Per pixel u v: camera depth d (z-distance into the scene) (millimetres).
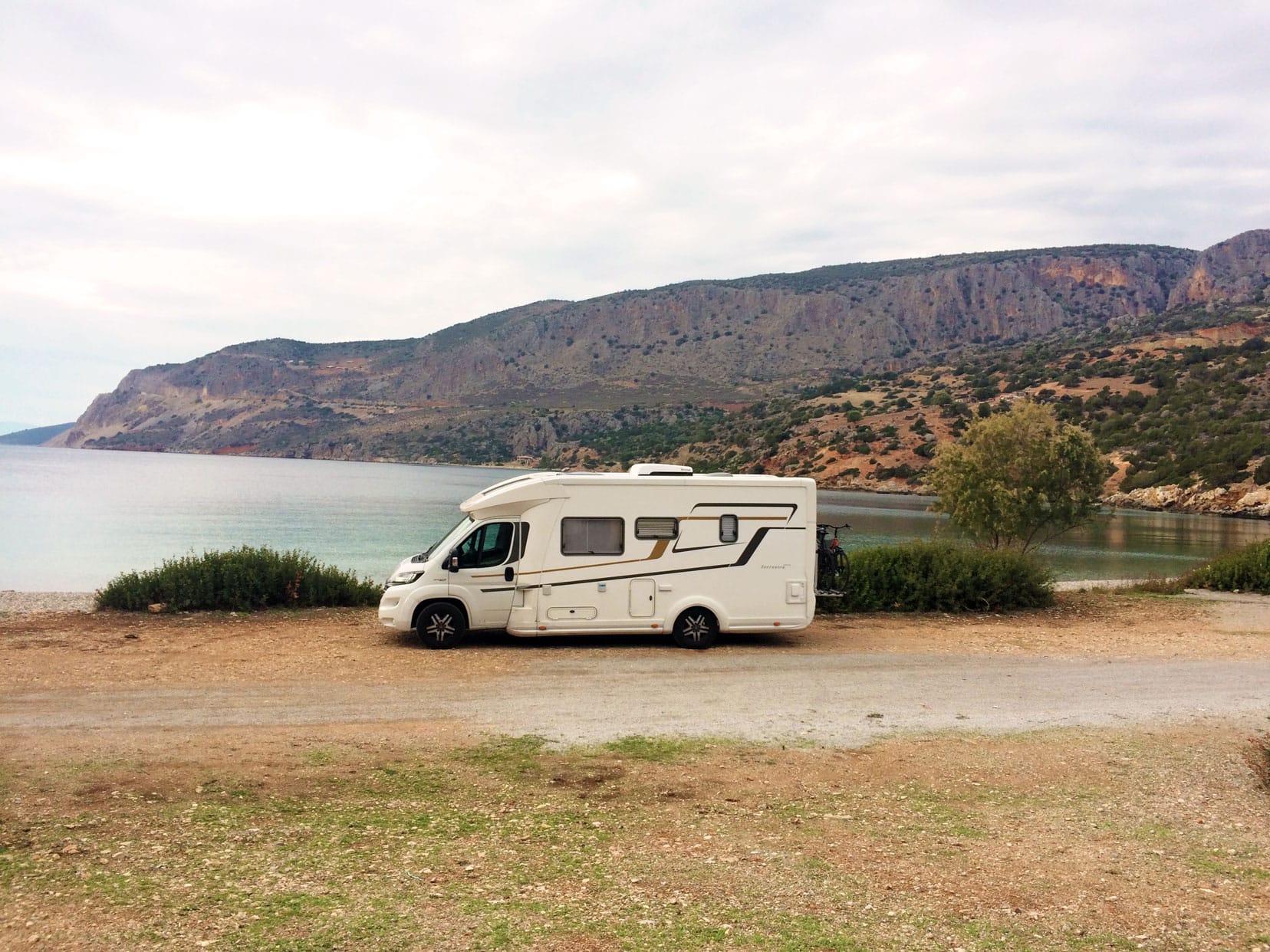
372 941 4703
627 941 4789
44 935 4652
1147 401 99562
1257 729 9719
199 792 7027
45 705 9523
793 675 12055
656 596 13672
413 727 9125
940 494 28172
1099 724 9867
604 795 7297
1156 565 38500
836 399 142250
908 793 7574
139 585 16266
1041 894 5559
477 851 6047
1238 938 4992
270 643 13383
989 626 16641
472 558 13445
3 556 37219
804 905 5309
